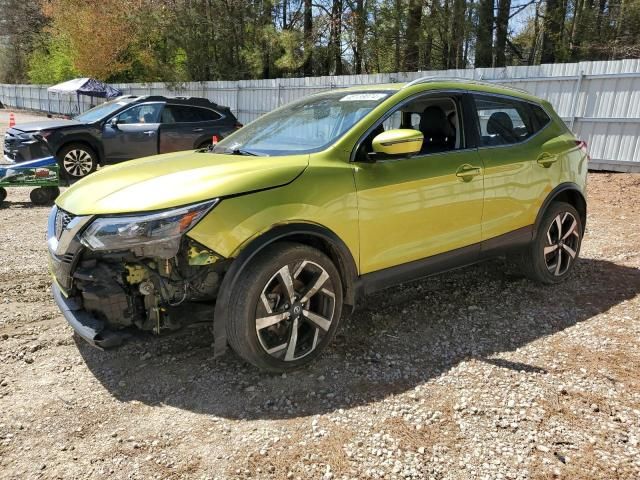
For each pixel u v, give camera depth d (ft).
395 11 59.41
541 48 64.39
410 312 13.70
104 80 98.94
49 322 12.96
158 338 10.03
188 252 9.48
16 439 8.62
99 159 34.32
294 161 10.67
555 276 15.52
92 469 7.97
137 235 9.21
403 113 13.53
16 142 32.37
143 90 85.76
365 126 11.53
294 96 58.23
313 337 10.71
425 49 61.57
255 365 10.14
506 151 13.92
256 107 63.16
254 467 8.00
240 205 9.66
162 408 9.53
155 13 86.17
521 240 14.46
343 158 11.11
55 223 11.19
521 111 15.05
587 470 7.93
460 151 13.00
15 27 142.31
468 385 10.23
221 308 9.75
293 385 10.22
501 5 57.21
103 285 9.80
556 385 10.21
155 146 35.40
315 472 7.91
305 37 67.82
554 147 15.17
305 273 10.57
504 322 13.15
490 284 15.75
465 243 13.12
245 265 9.64
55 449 8.41
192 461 8.15
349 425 9.00
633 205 27.14
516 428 8.91
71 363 11.07
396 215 11.58
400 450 8.38
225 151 13.02
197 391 10.04
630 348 11.72
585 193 16.35
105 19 91.61
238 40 84.17
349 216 10.82
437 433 8.79
